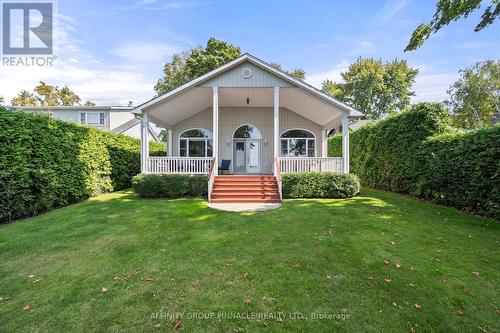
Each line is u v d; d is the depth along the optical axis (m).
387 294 3.38
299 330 2.73
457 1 7.86
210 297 3.32
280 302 3.21
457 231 5.81
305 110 14.32
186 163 11.69
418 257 4.48
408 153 10.14
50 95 42.03
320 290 3.48
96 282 3.69
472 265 4.17
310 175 10.45
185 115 15.04
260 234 5.76
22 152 7.07
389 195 10.61
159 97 11.32
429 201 9.16
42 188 7.66
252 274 3.92
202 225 6.49
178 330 2.72
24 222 6.72
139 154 15.93
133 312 3.01
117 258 4.52
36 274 3.93
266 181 11.20
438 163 8.48
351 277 3.82
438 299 3.28
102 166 11.70
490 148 6.77
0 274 3.92
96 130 11.34
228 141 15.57
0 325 2.79
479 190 7.11
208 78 11.37
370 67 35.56
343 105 11.23
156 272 4.00
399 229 5.98
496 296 3.34
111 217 7.21
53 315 2.96
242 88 11.69
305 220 6.84
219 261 4.38
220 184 10.80
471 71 31.81
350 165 16.03
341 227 6.17
